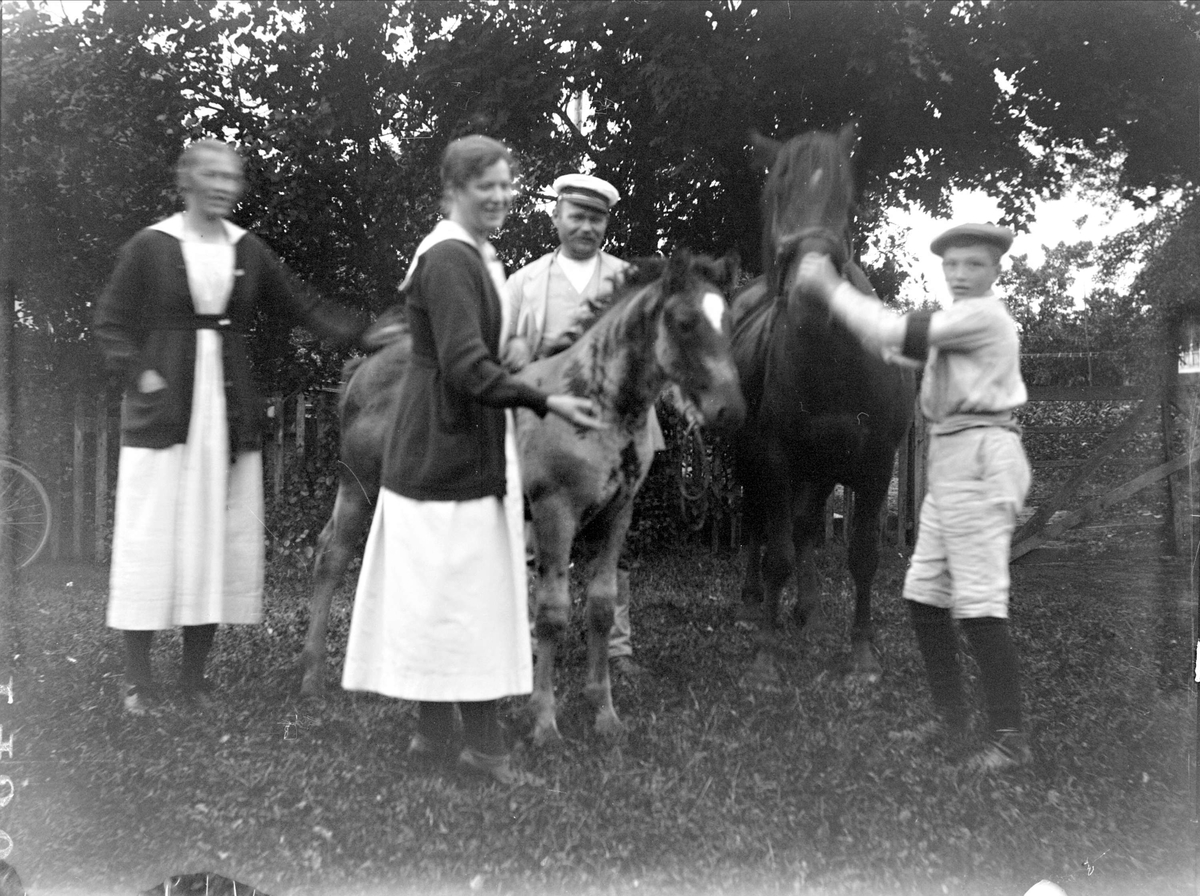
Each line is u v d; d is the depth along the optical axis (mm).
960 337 3309
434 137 6809
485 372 2842
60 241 6480
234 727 3553
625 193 7191
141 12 6305
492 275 3049
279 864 2676
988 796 3076
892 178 7152
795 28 5895
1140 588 6336
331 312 4105
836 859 2734
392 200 6871
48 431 6832
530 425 3619
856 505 4496
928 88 6242
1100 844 2820
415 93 6672
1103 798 3102
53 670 4188
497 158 3000
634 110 6602
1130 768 3334
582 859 2705
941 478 3428
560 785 3127
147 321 3709
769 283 4324
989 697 3348
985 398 3330
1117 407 8227
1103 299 7812
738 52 6023
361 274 7039
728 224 7238
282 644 4746
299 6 6395
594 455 3582
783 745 3480
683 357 3438
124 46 6379
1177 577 6559
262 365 6996
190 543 3723
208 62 6535
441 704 3264
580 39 6328
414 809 2953
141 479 3676
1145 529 7590
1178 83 6309
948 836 2848
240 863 2678
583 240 4473
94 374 6867
